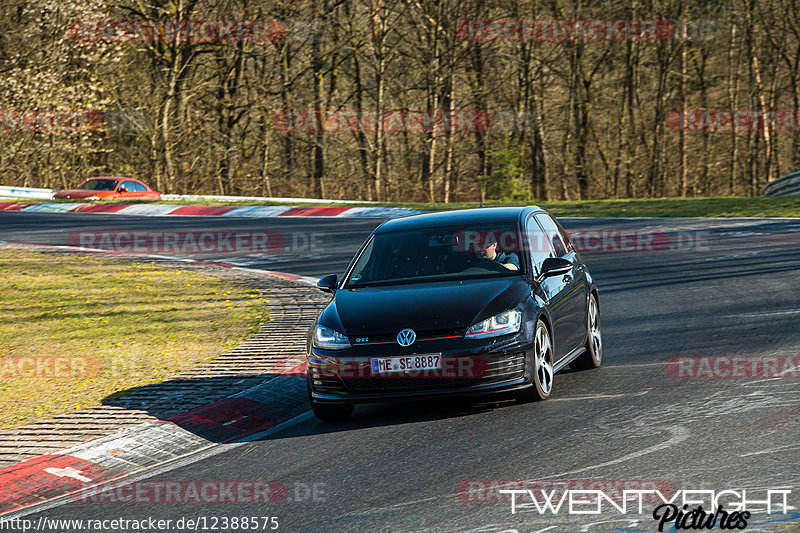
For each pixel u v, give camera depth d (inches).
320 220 2812.5
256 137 5398.6
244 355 1030.4
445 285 764.0
